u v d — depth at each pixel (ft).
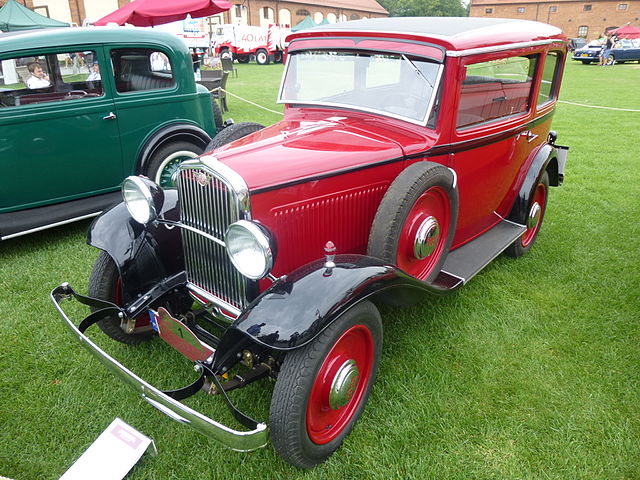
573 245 15.81
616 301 12.52
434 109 10.09
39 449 8.19
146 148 16.87
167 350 10.53
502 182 13.05
